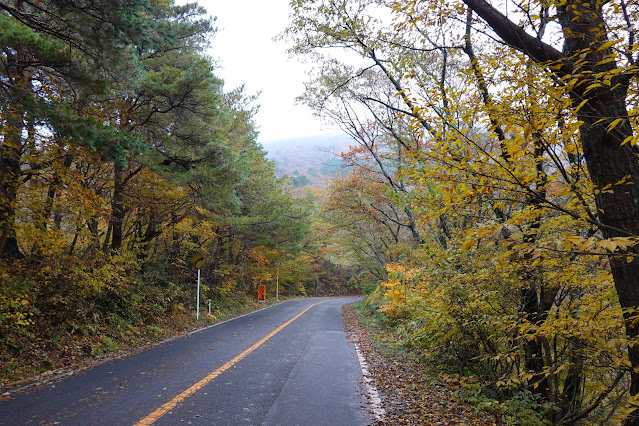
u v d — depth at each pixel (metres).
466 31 5.83
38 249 9.30
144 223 16.28
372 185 14.91
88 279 9.99
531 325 4.14
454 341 7.19
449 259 5.95
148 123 12.87
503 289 5.59
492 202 3.91
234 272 24.30
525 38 3.32
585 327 3.75
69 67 7.73
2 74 7.96
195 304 16.97
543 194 3.59
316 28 8.12
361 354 9.55
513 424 5.08
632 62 2.70
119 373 6.88
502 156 3.38
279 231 24.33
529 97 2.97
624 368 3.42
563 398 6.12
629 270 3.07
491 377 6.76
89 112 10.22
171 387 6.00
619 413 2.98
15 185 8.21
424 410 5.39
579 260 3.90
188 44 14.04
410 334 9.21
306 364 8.06
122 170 12.48
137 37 7.63
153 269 16.58
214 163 13.51
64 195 9.21
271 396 5.73
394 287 8.92
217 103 14.02
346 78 10.26
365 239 20.81
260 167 21.09
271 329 13.62
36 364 7.12
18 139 7.68
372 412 5.20
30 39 7.06
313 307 26.38
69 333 8.82
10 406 4.99
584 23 3.07
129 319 11.27
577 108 2.61
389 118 10.52
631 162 3.01
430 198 4.66
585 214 3.70
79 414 4.72
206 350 9.26
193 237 20.31
